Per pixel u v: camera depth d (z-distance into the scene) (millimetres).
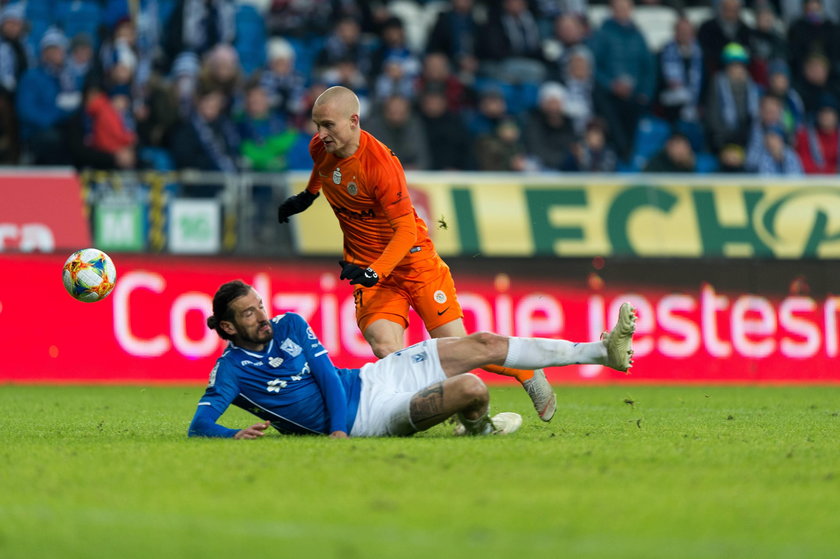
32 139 59844
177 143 59531
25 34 64562
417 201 54781
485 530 12906
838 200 57750
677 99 69562
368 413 22875
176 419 30859
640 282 53406
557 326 52812
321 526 13156
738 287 53875
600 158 65188
